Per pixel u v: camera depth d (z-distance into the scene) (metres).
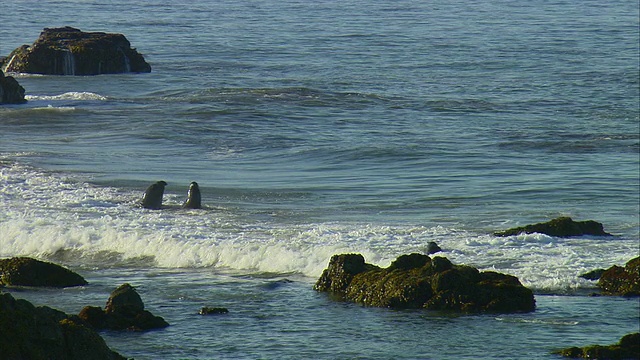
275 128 183.88
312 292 85.50
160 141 164.88
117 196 120.94
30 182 127.12
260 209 117.50
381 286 82.56
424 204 124.06
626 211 123.56
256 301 82.56
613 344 71.25
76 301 81.69
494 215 118.50
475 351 70.75
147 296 84.00
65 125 178.00
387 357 69.38
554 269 92.31
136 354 69.25
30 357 54.94
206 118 189.50
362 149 163.75
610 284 87.19
